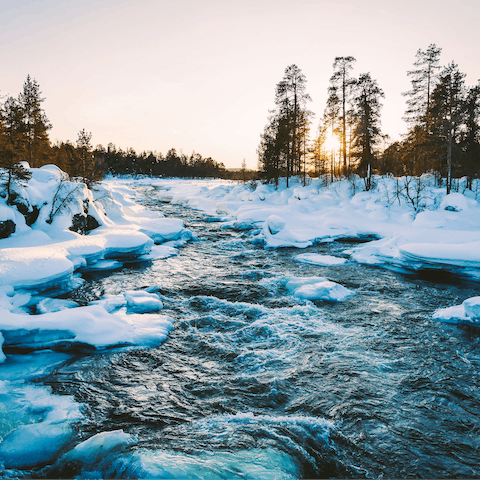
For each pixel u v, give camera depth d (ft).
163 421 24.98
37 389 28.84
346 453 22.03
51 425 24.26
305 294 50.85
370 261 69.26
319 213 111.75
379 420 25.16
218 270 65.92
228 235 101.96
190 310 46.47
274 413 26.08
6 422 24.49
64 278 51.19
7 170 66.18
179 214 141.90
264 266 69.05
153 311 45.83
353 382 30.04
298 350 35.94
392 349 36.01
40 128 136.98
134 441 22.52
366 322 42.73
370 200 110.22
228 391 28.89
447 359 33.94
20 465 20.76
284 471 19.95
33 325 34.83
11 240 61.31
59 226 69.92
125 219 93.20
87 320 36.96
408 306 47.83
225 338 38.68
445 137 100.68
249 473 19.60
